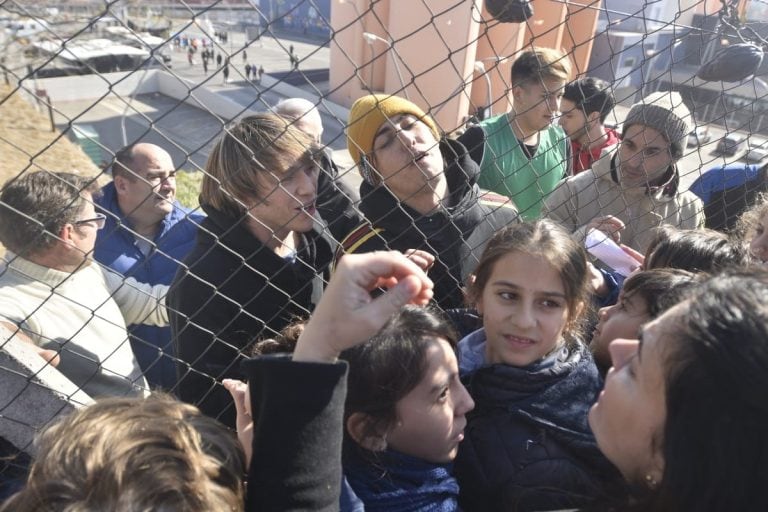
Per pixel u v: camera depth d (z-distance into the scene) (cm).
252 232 149
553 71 233
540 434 112
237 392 118
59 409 118
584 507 88
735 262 141
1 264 146
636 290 129
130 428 77
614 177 225
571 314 127
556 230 129
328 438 81
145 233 226
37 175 143
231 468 81
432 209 164
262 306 151
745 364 56
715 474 58
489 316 127
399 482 103
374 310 83
